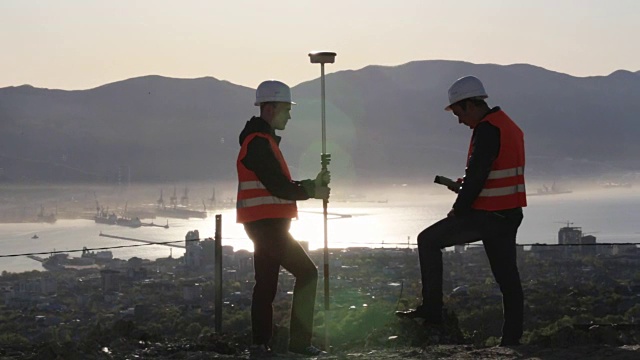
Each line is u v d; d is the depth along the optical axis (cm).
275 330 878
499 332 1170
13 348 846
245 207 797
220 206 15300
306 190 809
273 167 779
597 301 1822
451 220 816
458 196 791
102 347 819
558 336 755
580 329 789
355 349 848
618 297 1859
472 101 805
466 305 1581
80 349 783
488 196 796
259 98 796
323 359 758
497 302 1577
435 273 834
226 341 855
